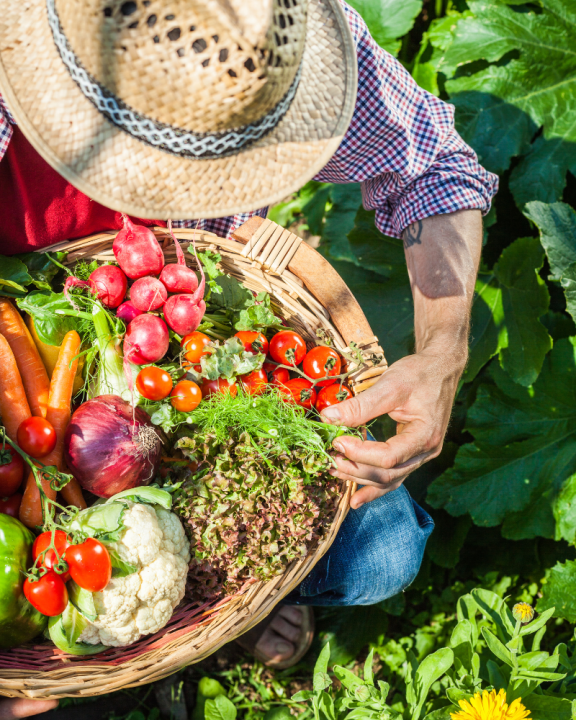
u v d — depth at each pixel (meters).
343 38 1.12
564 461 2.38
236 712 2.06
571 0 2.51
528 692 1.64
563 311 2.63
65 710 2.14
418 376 1.54
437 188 1.76
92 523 1.33
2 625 1.28
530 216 2.28
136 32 0.86
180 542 1.47
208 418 1.47
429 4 3.00
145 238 1.51
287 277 1.63
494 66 2.54
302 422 1.48
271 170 1.07
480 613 2.21
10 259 1.52
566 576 2.16
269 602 1.45
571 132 2.49
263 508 1.43
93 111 0.98
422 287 1.79
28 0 1.01
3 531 1.30
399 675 2.34
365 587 1.96
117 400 1.46
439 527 2.55
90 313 1.56
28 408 1.54
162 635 1.46
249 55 0.86
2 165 1.42
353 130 1.67
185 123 0.94
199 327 1.60
